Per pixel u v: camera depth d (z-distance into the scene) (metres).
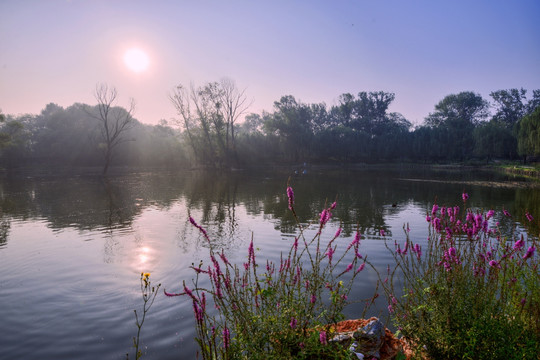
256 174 47.66
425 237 11.52
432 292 3.81
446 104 94.62
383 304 6.14
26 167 65.19
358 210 17.27
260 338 3.21
